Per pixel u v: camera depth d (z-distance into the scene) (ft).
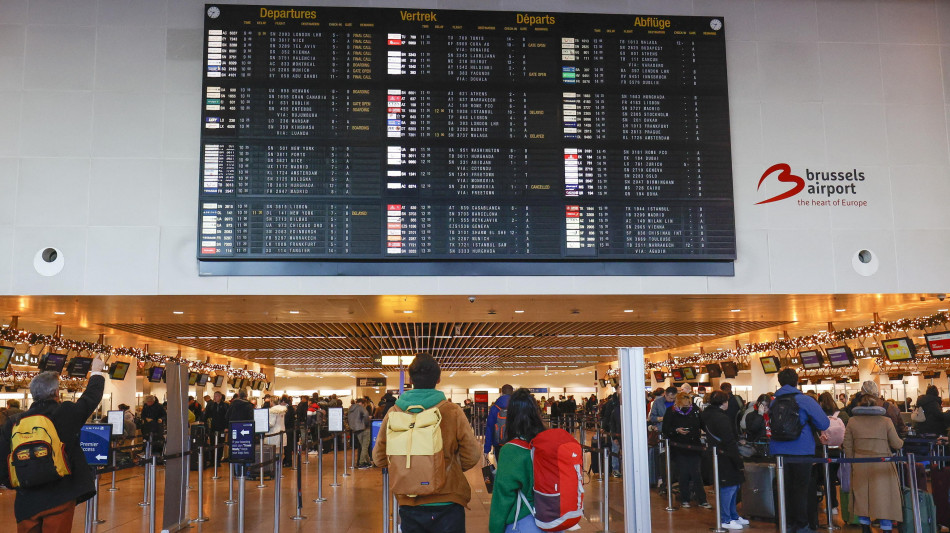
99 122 29.68
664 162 30.35
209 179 28.81
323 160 29.19
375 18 30.17
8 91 29.53
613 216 29.89
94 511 29.53
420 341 74.79
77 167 29.37
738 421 35.53
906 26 33.06
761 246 30.91
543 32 30.71
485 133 29.86
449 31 30.37
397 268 29.32
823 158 31.76
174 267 29.09
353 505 33.06
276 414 48.75
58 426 17.03
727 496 27.40
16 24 29.96
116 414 30.76
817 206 31.42
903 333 68.23
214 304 34.35
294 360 105.19
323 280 29.19
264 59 29.53
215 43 29.50
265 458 43.32
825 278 30.96
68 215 29.09
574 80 30.50
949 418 39.14
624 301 34.96
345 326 57.52
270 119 29.22
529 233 29.50
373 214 29.14
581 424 45.50
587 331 64.49
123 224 29.22
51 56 29.89
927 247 31.48
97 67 29.96
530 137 29.99
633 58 30.89
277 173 28.99
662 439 33.68
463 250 29.22
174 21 30.45
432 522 14.10
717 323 57.41
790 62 32.35
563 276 29.89
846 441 25.31
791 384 24.56
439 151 29.60
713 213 30.27
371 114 29.60
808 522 26.00
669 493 31.19
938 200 31.83
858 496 24.91
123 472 48.85
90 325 53.11
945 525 25.57
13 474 16.48
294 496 36.22
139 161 29.60
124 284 28.89
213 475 47.14
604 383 142.31
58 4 30.25
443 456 14.17
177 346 77.25
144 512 31.53
